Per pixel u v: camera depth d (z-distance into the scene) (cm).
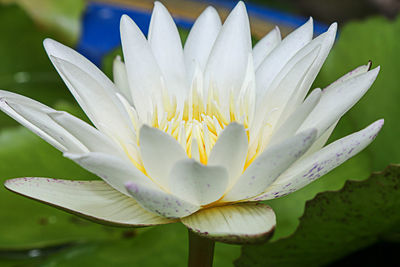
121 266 37
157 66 33
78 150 30
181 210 29
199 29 35
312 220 33
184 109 33
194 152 30
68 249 38
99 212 31
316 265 36
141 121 31
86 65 32
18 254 40
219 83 33
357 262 36
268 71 33
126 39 33
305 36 33
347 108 30
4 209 39
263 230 29
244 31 34
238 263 35
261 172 29
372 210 33
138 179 29
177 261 37
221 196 30
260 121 32
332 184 39
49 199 31
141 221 30
